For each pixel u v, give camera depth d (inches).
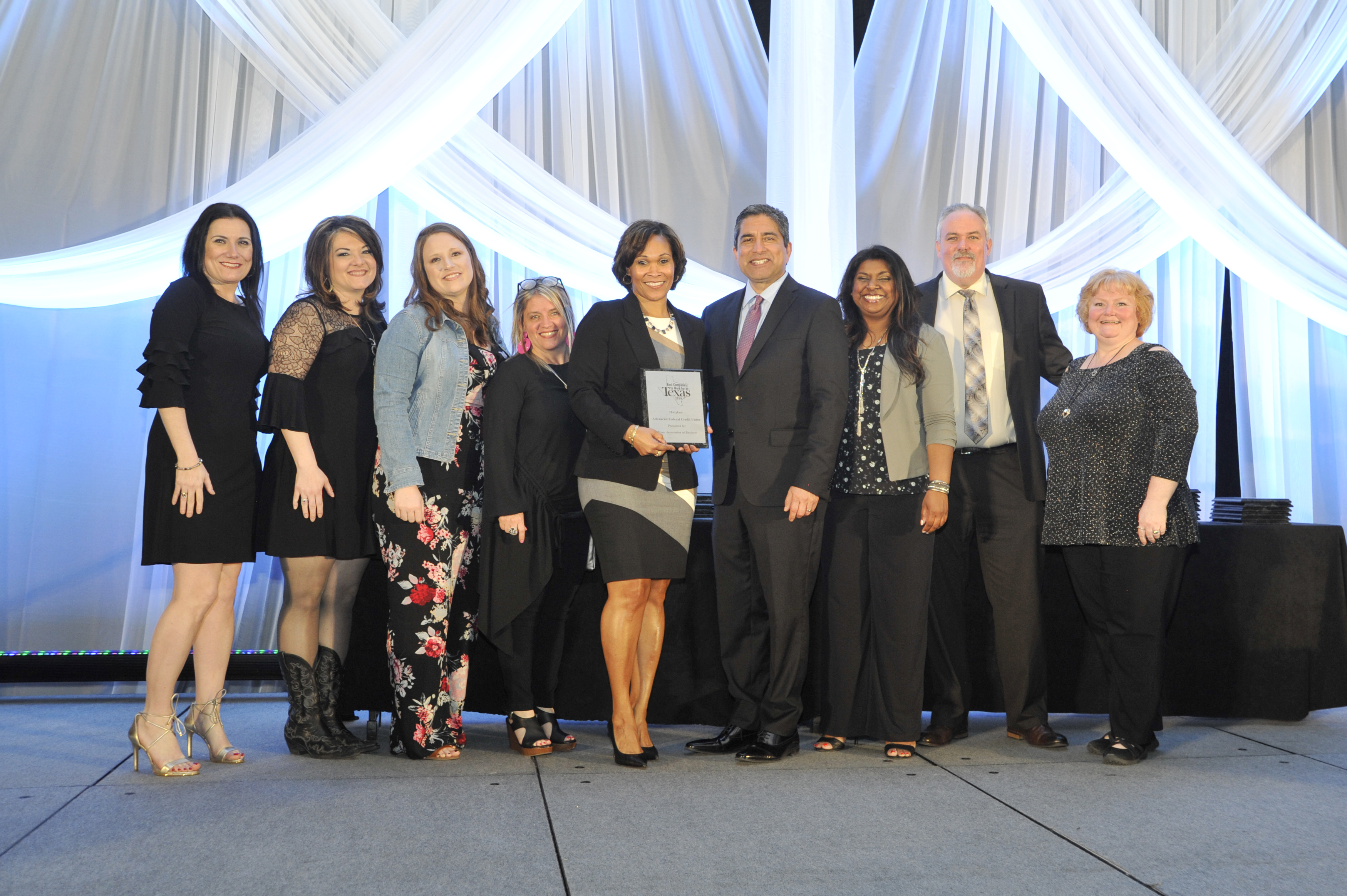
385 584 122.6
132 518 147.0
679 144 164.6
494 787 96.1
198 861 74.1
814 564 108.7
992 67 165.2
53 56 147.1
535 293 114.8
